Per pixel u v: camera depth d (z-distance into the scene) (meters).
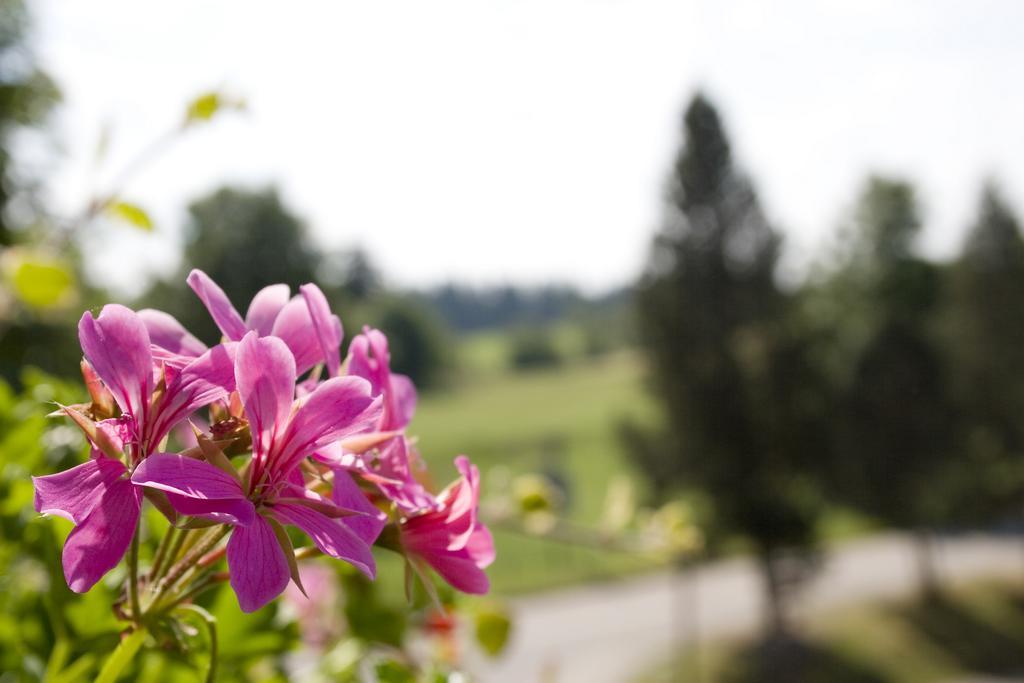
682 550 3.72
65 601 1.71
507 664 29.36
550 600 38.22
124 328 1.22
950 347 41.50
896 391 38.00
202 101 2.40
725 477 33.84
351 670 2.30
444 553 1.41
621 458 36.75
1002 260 45.22
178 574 1.31
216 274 27.39
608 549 3.64
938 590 37.31
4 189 21.64
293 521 1.20
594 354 153.88
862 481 37.31
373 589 2.41
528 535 3.52
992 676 30.19
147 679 1.84
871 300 42.09
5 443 2.05
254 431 1.22
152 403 1.22
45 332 14.84
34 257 2.51
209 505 1.14
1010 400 43.91
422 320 121.69
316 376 1.44
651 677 29.36
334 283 30.42
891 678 30.03
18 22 22.39
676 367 35.25
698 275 35.69
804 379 35.19
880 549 45.69
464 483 1.42
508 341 160.38
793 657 31.52
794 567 34.09
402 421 1.54
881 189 43.47
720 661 31.08
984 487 42.84
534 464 76.50
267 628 2.00
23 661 1.85
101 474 1.15
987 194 46.56
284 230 28.69
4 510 1.99
